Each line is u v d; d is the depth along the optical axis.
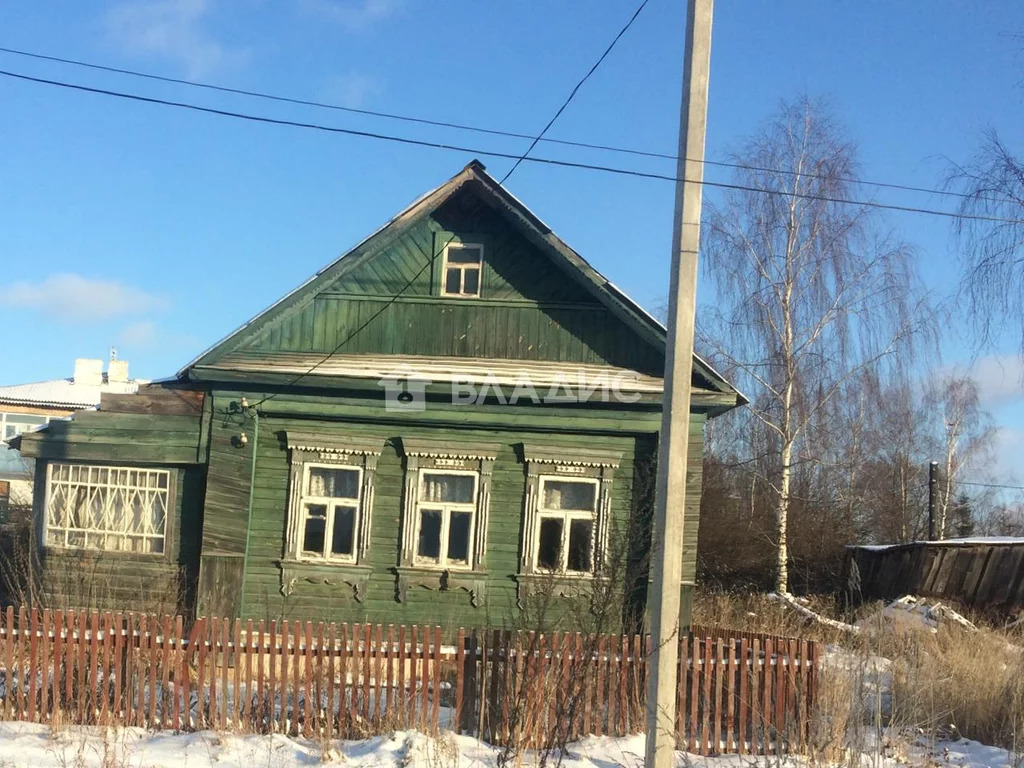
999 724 10.89
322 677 9.59
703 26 8.23
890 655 11.73
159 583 15.13
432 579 14.95
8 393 46.69
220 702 9.58
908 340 26.00
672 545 8.02
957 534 42.41
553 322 15.45
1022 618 20.36
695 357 14.84
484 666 9.59
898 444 36.50
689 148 8.16
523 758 8.84
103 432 15.19
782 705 9.77
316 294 15.27
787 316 26.05
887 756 9.48
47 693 9.62
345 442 15.05
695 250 8.13
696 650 9.86
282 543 14.94
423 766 8.43
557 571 12.90
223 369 14.77
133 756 8.55
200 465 15.30
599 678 9.84
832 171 25.89
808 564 30.19
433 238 15.59
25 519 24.59
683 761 9.16
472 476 15.18
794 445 30.16
